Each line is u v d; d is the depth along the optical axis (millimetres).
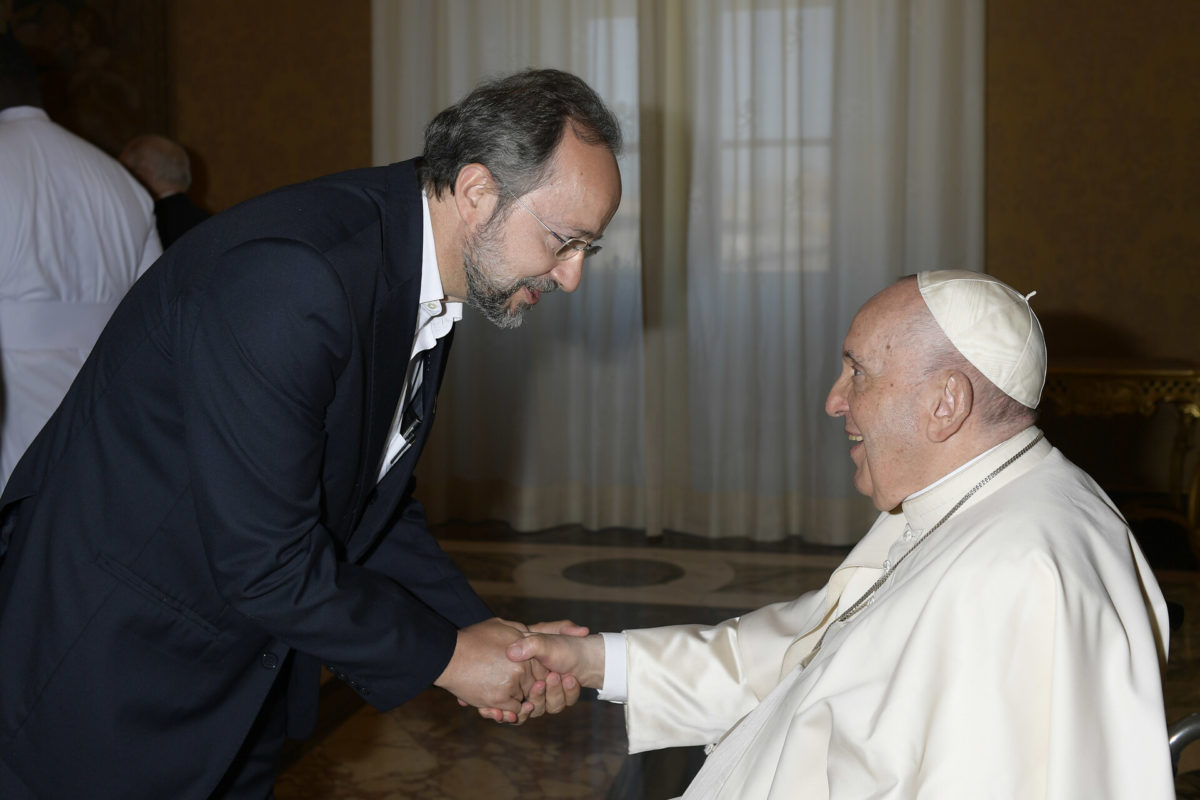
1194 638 4008
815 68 5684
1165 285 6023
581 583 4926
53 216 3330
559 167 1566
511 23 5984
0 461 3363
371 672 1617
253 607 1513
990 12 6027
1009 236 6137
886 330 1490
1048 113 6035
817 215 5730
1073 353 6121
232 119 6707
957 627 1334
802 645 1715
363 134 6594
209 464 1456
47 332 3367
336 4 6551
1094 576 1346
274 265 1448
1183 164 5949
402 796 2898
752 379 5773
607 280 5949
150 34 6594
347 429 1569
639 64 5750
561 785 2977
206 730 1645
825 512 5688
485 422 6102
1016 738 1288
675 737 1869
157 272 1579
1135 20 5918
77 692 1574
